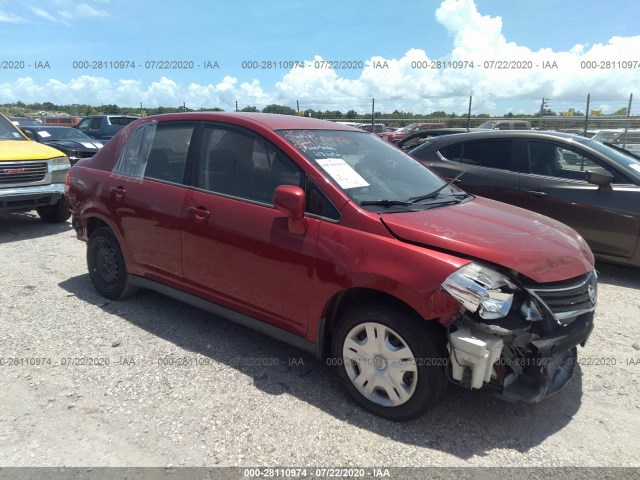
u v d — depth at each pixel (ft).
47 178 23.67
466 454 8.20
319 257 9.29
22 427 8.70
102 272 14.67
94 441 8.37
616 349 11.96
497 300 7.93
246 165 10.96
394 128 73.87
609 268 18.49
